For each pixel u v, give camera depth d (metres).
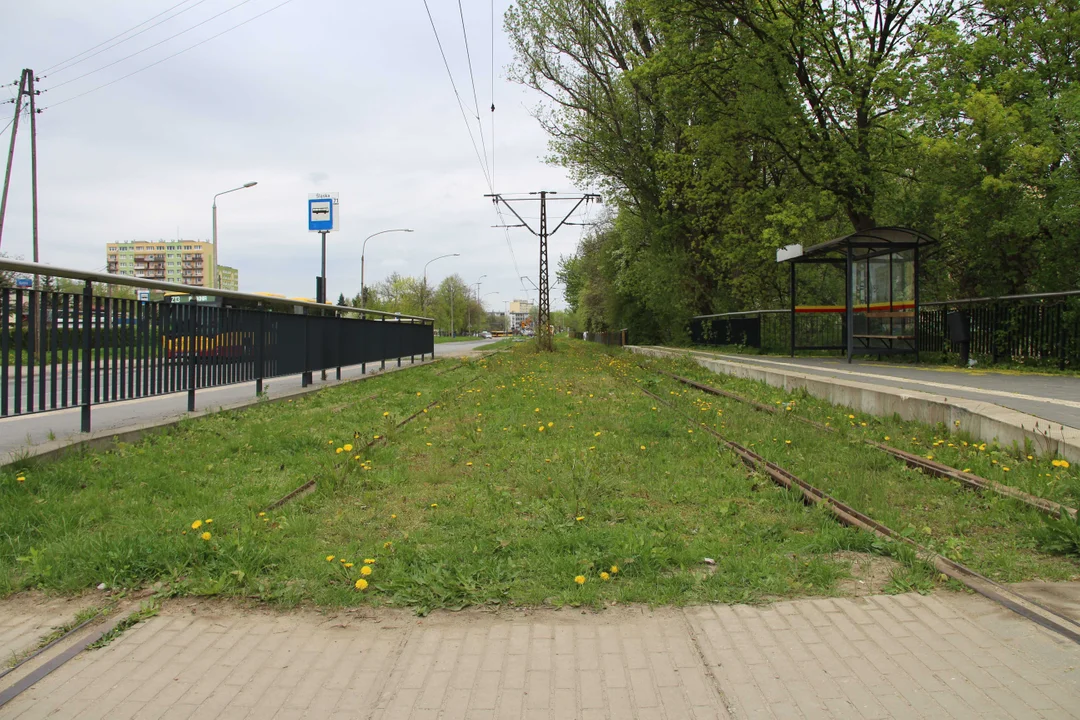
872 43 20.69
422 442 7.77
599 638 3.16
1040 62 16.11
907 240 16.38
